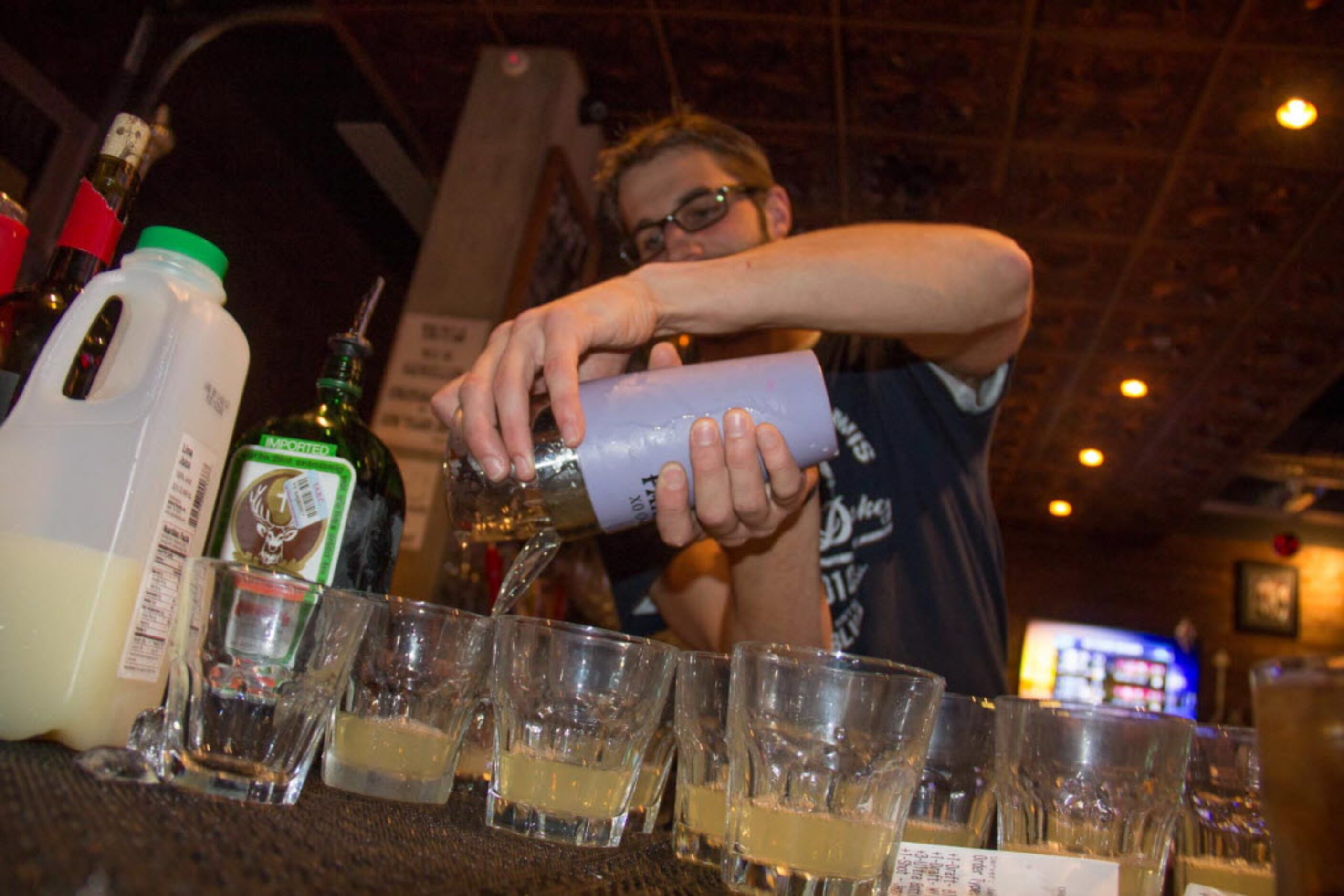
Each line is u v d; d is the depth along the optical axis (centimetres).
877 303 90
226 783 47
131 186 67
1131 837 54
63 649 51
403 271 411
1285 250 385
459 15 327
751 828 49
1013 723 57
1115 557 779
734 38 320
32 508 52
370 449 72
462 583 283
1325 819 32
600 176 167
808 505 94
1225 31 287
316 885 33
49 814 34
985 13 292
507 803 54
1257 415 532
